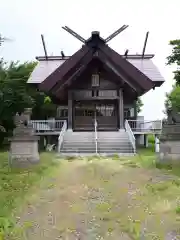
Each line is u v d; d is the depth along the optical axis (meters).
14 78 19.69
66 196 6.78
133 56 24.73
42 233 5.02
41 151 16.91
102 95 20.64
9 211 5.86
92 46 18.81
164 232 4.96
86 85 20.62
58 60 25.45
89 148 15.22
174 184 7.54
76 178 8.35
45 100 28.02
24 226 5.23
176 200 6.26
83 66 18.91
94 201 6.43
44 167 9.84
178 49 11.70
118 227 5.18
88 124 22.02
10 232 5.01
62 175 8.77
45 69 23.28
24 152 10.43
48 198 6.66
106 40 19.67
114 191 7.07
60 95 20.98
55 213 5.84
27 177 8.45
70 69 18.77
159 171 9.30
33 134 10.82
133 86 18.88
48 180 8.15
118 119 20.12
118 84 20.08
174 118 10.38
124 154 14.41
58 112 25.94
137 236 4.84
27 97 20.06
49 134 19.06
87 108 22.31
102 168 9.65
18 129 10.62
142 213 5.68
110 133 17.44
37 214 5.80
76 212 5.86
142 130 18.88
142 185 7.52
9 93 18.86
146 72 21.61
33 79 21.34
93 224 5.32
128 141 15.89
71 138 16.66
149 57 24.69
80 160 11.95
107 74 20.70
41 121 19.53
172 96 22.62
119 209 5.96
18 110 19.92
